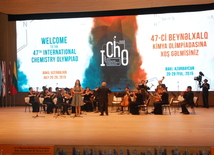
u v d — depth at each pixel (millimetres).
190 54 14969
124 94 11539
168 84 15109
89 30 15766
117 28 15562
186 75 14977
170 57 15133
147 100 12352
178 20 15094
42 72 15977
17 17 16125
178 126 8305
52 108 12500
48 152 5914
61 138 6637
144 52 15352
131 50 15445
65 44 15891
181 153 5680
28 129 7938
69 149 5910
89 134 7113
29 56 16062
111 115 11492
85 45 15781
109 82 15562
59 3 13984
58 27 15961
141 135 6930
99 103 11578
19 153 5965
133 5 14430
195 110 13180
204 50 14867
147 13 15203
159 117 10594
